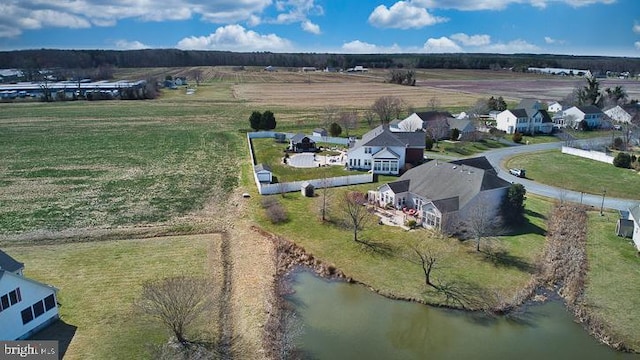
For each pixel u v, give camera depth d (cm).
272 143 9675
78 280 4006
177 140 10006
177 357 3044
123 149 9112
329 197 6116
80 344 3162
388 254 4622
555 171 7656
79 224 5262
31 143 9569
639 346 3334
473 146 9512
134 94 17488
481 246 4747
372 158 7350
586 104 13788
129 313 3525
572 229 5212
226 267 4369
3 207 5759
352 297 3994
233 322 3525
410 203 5800
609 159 8169
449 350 3328
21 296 3138
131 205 5909
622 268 4344
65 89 18438
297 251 4703
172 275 4131
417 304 3869
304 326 3584
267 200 5900
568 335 3497
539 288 4119
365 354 3278
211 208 5862
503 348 3347
